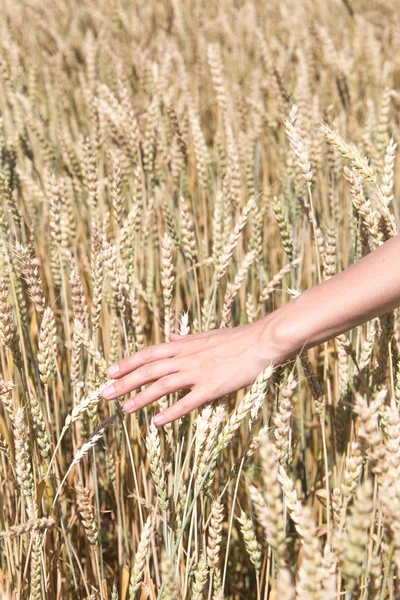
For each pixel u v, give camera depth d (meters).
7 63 3.76
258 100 3.98
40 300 1.51
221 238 2.26
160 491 1.35
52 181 1.96
